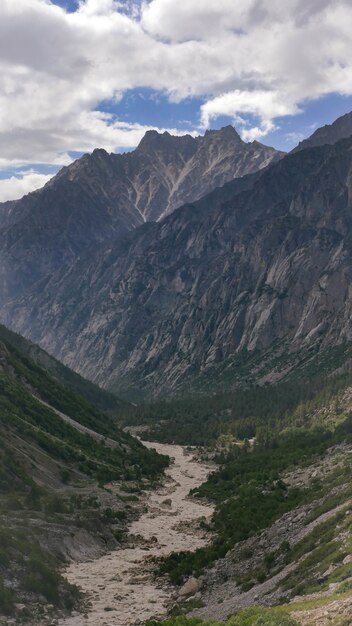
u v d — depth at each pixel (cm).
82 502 12150
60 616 6938
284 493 12319
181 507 13475
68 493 12775
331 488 9700
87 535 10119
